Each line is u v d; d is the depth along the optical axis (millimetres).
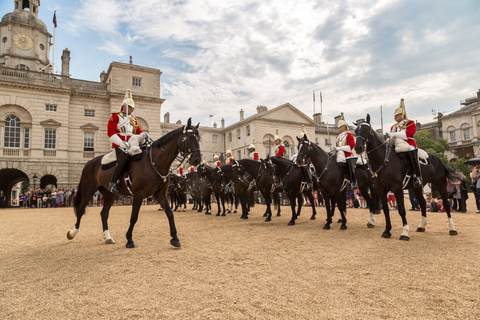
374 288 3611
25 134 32688
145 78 38906
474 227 8094
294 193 9703
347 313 2945
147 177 6332
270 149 49562
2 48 42469
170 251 5805
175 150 6551
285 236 7281
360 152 6938
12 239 7871
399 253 5305
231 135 55656
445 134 54562
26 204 30500
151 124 38406
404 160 7137
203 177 14602
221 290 3623
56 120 33844
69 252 5930
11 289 3783
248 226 9461
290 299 3312
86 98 36156
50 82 33812
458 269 4285
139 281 4004
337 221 10273
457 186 12859
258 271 4363
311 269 4418
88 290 3697
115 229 9539
